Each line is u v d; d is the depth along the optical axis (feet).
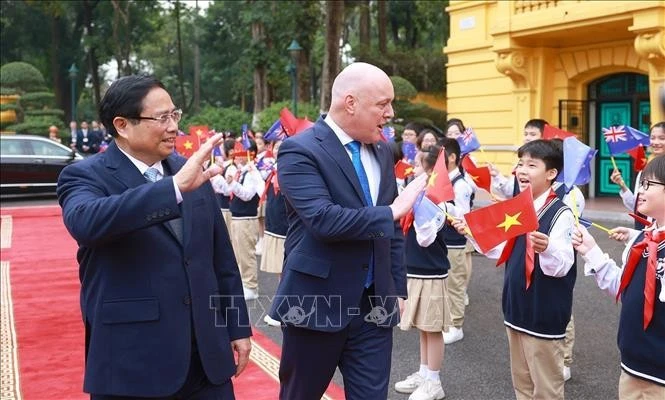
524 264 12.60
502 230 11.44
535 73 52.01
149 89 8.96
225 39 133.80
